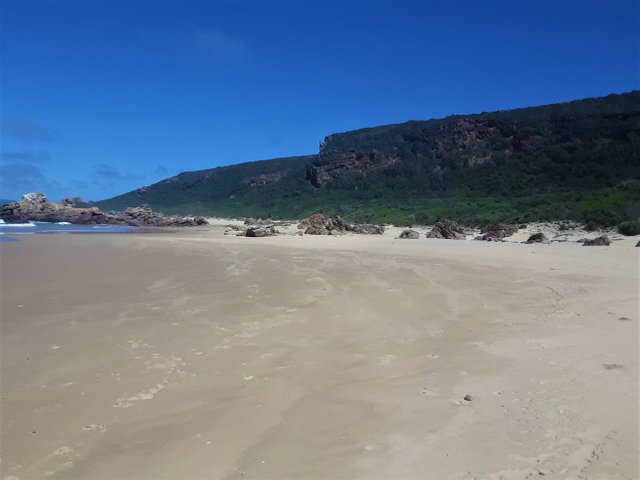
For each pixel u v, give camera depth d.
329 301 13.70
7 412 6.63
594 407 6.17
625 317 10.78
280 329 10.91
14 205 87.69
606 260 21.02
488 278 17.00
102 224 87.00
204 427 6.14
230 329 10.93
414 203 87.62
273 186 142.00
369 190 105.75
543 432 5.61
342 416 6.35
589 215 42.09
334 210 99.81
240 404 6.84
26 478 5.04
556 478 4.70
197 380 7.80
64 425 6.24
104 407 6.78
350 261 22.64
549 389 6.85
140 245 33.31
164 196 189.62
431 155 107.81
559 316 11.32
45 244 34.03
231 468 5.14
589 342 9.02
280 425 6.14
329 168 124.38
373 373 8.00
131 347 9.60
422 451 5.32
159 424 6.25
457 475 4.82
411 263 21.42
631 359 7.93
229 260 23.75
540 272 17.97
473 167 93.50
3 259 23.70
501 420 5.97
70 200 102.25
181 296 14.62
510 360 8.30
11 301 13.84
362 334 10.43
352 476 4.90
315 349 9.42
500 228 41.56
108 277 18.22
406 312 12.30
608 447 5.21
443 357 8.71
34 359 8.86
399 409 6.48
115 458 5.42
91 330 10.84
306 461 5.23
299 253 26.86
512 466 4.94
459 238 40.03
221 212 138.25
